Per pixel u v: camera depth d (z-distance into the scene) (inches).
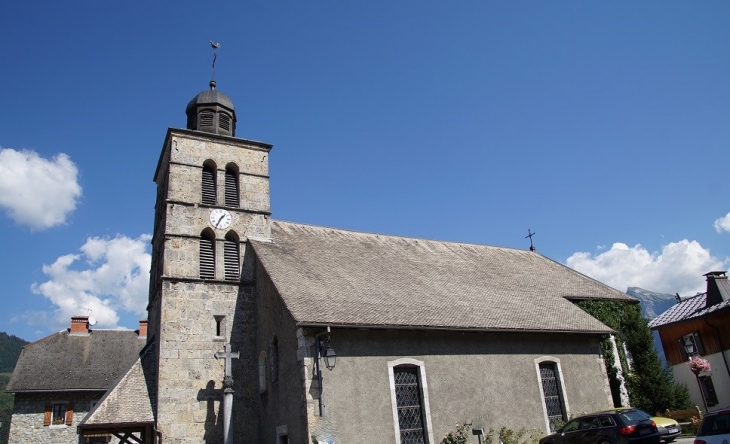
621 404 944.3
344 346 682.2
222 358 781.9
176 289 799.7
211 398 760.3
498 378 784.9
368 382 678.5
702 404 1191.6
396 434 670.5
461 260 1100.5
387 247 1053.2
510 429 758.5
